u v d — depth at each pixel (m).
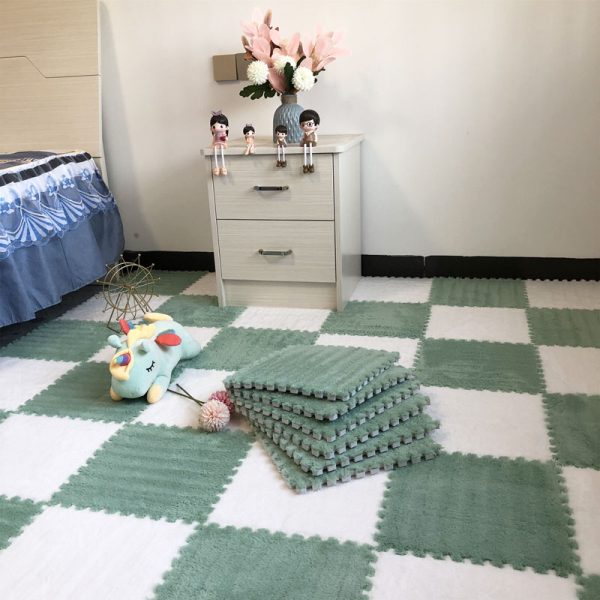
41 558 1.13
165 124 2.62
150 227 2.79
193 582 1.06
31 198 2.10
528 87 2.26
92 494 1.30
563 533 1.13
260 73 2.10
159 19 2.48
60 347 2.05
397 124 2.40
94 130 2.58
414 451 1.35
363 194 2.51
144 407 1.64
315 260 2.18
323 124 2.46
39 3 2.54
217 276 2.29
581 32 2.17
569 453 1.36
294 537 1.15
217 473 1.35
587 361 1.77
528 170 2.36
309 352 1.65
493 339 1.94
